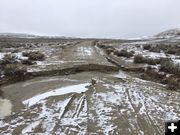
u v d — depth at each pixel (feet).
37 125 30.32
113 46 155.12
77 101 39.06
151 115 34.37
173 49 118.93
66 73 60.95
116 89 46.91
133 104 38.65
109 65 70.59
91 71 65.67
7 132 28.48
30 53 84.64
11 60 68.49
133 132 28.78
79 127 29.86
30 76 55.98
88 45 160.04
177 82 55.06
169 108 37.78
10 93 43.91
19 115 33.53
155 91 47.47
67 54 98.27
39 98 40.40
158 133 28.76
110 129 29.45
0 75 53.72
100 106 37.11
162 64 69.41
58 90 45.14
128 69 69.72
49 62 73.67
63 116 33.17
